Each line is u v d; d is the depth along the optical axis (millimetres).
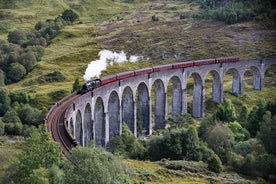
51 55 184000
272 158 60812
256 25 170375
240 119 94438
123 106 103250
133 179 54438
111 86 93250
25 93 129500
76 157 45250
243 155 69375
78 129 82188
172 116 118500
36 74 162375
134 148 75125
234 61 130875
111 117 97500
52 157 48562
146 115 108188
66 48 193625
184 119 111375
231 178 60344
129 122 102938
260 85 137500
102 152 47125
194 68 120000
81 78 157625
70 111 74688
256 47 160625
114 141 82688
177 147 71250
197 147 71562
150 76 106500
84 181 40625
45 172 44469
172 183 56688
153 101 131375
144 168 62469
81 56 179000
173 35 194750
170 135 73438
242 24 182250
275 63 139500
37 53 180000
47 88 142500
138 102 109312
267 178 59281
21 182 46562
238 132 82500
